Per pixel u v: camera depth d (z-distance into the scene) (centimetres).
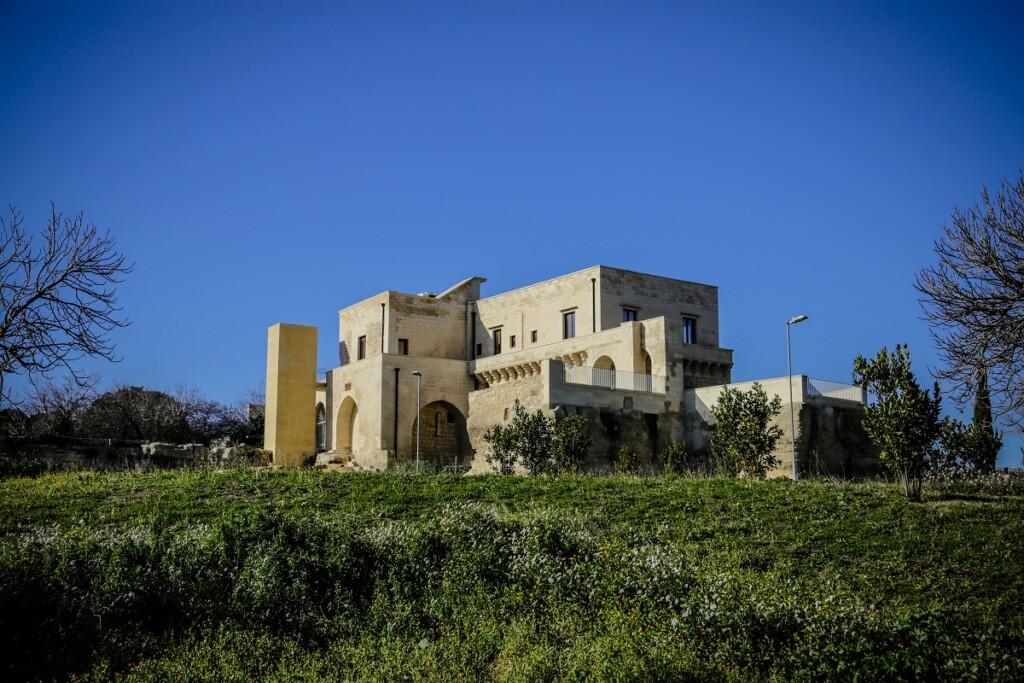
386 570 2295
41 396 6919
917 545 2591
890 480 4191
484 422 5947
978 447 3781
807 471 4659
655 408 5338
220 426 7625
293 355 6562
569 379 5181
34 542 2508
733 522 2892
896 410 3166
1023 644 1731
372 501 3341
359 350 7350
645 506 3130
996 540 2589
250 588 2169
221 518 2766
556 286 6719
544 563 2272
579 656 1791
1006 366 3225
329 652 1966
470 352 7356
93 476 4006
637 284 6538
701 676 1694
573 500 3275
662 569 2152
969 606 2177
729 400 4328
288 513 3125
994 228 3431
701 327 6806
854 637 1736
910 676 1595
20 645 1948
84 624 2023
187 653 1920
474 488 3541
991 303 3309
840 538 2680
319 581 2234
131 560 2275
